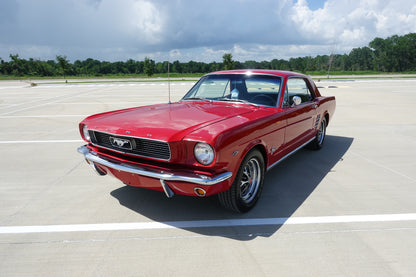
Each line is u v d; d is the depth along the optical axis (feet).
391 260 7.01
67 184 11.85
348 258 7.09
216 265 6.82
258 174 9.68
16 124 24.98
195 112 9.77
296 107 12.03
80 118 27.94
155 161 8.10
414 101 40.50
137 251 7.37
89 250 7.43
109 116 10.07
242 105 10.95
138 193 10.98
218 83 12.40
